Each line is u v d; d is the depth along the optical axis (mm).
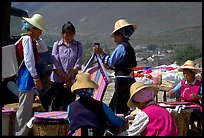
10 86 6719
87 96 4676
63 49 6613
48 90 6887
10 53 5582
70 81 6582
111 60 6145
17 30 8297
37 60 5695
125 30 6160
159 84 8117
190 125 7023
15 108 5777
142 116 4590
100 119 4562
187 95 6645
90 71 5980
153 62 27578
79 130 4543
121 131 4883
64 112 5637
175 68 12992
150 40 138625
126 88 6172
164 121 4586
